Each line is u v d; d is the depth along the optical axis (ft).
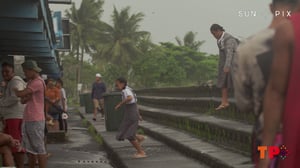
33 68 19.54
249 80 4.92
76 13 196.75
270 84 4.80
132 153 27.84
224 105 25.88
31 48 44.96
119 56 208.33
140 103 76.38
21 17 25.63
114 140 35.01
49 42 42.98
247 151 21.93
